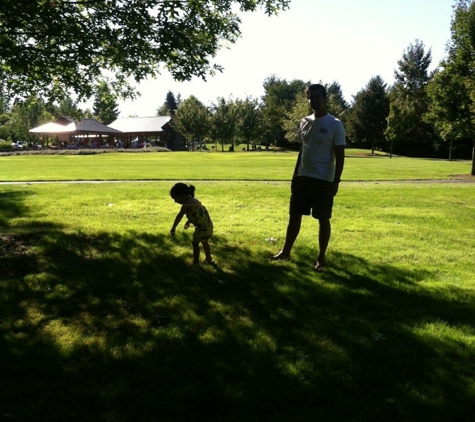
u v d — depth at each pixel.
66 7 7.11
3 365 3.16
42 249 6.12
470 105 21.97
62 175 18.58
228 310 4.25
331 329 3.88
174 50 7.75
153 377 3.07
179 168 24.66
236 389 2.93
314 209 5.62
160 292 4.67
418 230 8.13
